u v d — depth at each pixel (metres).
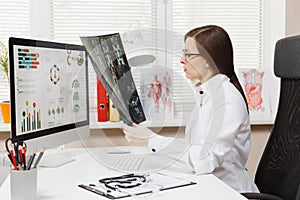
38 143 1.75
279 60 1.95
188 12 2.82
